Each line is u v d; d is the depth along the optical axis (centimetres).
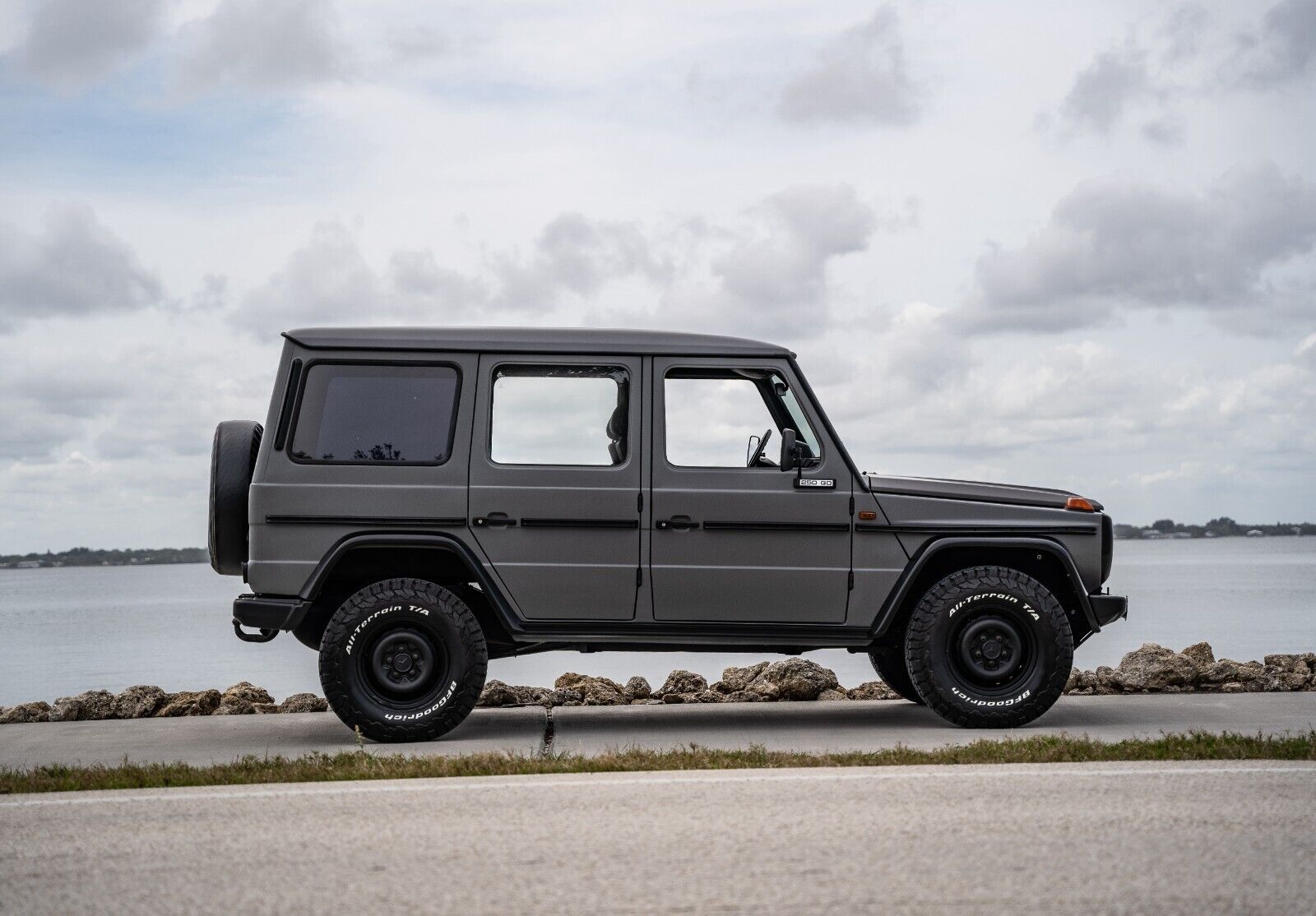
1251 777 555
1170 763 594
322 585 757
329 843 454
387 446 748
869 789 535
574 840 451
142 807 525
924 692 751
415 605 730
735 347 765
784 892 379
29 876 415
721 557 753
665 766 608
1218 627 5456
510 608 746
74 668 4916
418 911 367
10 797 557
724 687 977
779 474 759
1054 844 434
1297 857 416
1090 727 752
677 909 365
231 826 485
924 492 768
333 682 725
